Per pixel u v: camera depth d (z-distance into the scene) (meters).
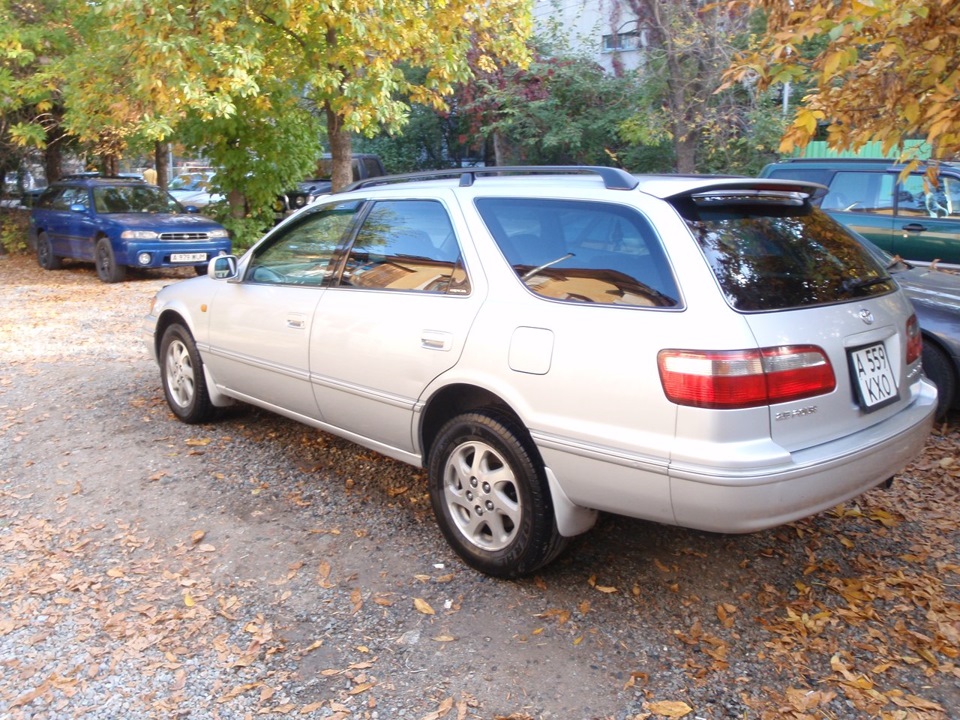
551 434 3.32
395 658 3.18
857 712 2.84
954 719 2.79
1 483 4.95
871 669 3.06
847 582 3.66
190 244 13.73
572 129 17.14
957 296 5.63
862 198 9.40
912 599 3.52
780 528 4.20
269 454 5.30
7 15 13.45
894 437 3.32
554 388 3.31
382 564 3.90
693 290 3.04
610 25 17.25
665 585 3.67
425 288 3.98
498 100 17.81
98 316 10.65
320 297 4.55
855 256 3.71
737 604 3.52
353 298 4.34
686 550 3.98
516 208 3.73
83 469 5.11
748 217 3.41
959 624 3.32
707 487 2.90
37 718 2.88
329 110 12.20
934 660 3.09
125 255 13.28
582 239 3.45
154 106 11.65
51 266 15.28
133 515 4.46
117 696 2.99
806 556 3.91
